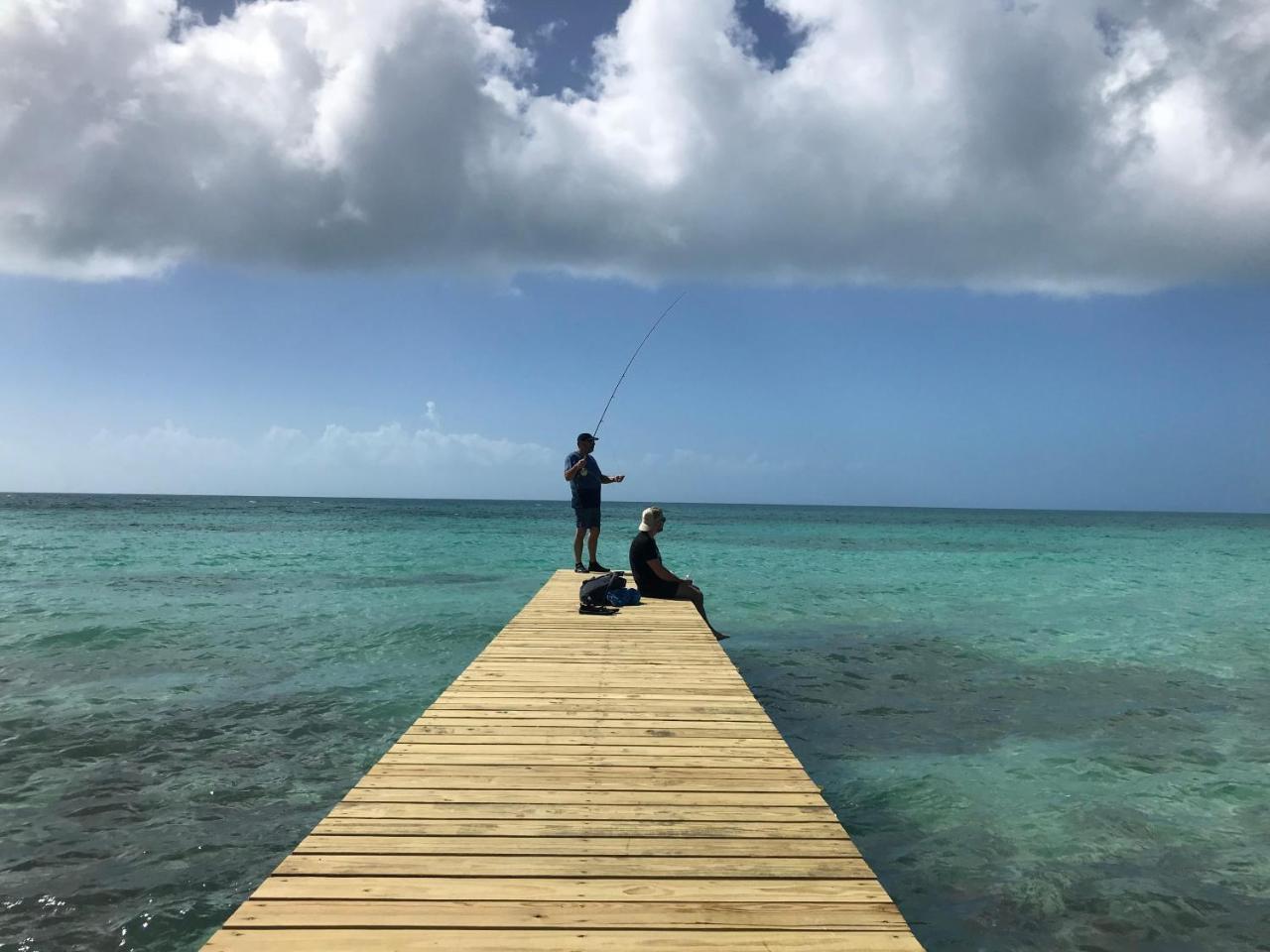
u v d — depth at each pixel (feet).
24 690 25.38
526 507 431.43
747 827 9.84
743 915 7.62
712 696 16.38
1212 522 365.20
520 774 11.66
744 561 83.51
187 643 33.32
